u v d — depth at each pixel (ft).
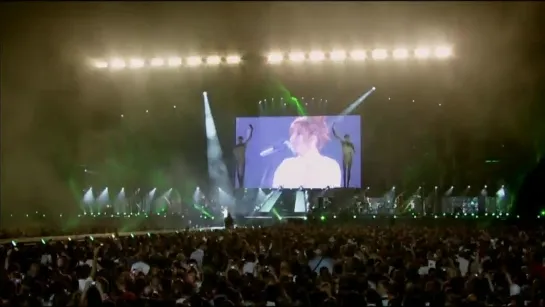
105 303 26.89
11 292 28.37
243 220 114.83
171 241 54.34
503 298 29.60
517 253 44.21
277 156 121.08
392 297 29.58
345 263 36.19
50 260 43.86
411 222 103.76
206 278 31.14
